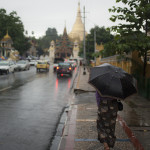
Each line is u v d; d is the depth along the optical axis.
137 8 12.12
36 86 18.23
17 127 6.98
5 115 8.42
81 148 5.12
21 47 84.19
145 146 5.32
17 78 25.42
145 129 6.64
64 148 5.16
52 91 15.57
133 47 11.84
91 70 5.05
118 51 12.20
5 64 32.91
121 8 12.86
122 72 4.81
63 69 30.09
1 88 16.38
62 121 7.88
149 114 8.55
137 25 12.73
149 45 11.52
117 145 5.32
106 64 5.07
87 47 72.62
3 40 75.00
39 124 7.39
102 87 4.57
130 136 5.91
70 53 151.50
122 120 7.54
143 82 12.90
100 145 5.31
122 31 12.26
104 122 4.78
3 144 5.54
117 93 4.53
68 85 19.64
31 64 66.69
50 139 6.02
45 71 41.00
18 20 79.94
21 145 5.52
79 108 9.73
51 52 153.75
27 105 10.45
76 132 6.28
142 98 12.46
